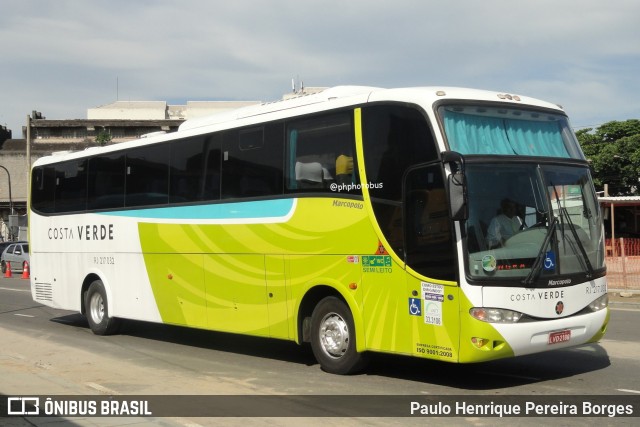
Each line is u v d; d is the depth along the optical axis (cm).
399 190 891
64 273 1562
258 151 1095
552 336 852
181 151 1248
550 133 947
